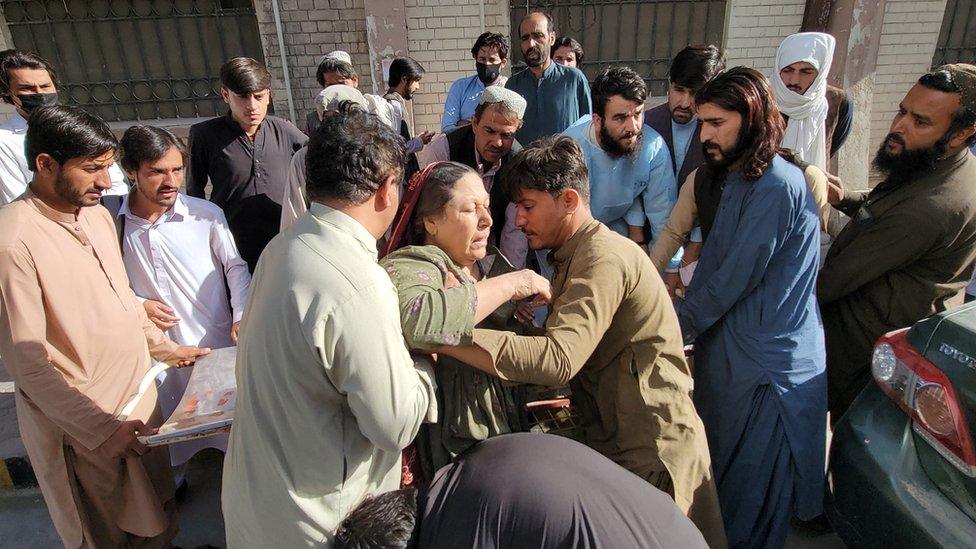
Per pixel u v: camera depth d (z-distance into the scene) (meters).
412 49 5.33
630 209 2.85
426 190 1.49
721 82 1.80
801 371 1.94
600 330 1.48
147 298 2.38
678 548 1.23
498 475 1.29
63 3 5.18
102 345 1.86
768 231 1.81
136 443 1.84
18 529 2.52
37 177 1.71
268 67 5.43
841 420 2.01
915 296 2.13
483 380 1.50
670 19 5.61
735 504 2.08
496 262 1.79
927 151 2.01
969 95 1.90
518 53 5.71
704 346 2.11
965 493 1.58
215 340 2.52
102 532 2.01
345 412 1.32
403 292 1.31
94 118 1.69
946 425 1.63
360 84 5.59
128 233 2.29
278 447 1.28
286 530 1.32
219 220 2.46
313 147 1.26
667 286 2.75
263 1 5.21
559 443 1.40
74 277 1.77
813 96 3.08
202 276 2.42
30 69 2.93
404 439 1.29
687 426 1.66
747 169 1.82
